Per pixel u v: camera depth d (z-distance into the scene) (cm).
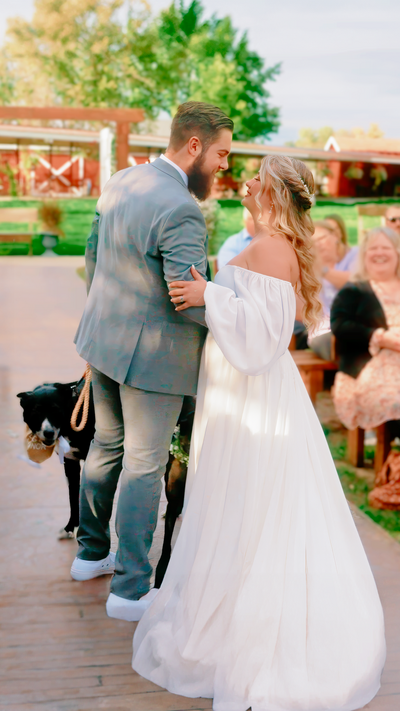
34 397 244
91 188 2348
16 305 934
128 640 211
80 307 938
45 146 2289
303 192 194
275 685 178
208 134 200
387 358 396
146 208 194
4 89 2747
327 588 185
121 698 185
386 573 257
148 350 204
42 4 2611
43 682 190
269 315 185
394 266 391
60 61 2691
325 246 518
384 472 390
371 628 189
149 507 216
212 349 203
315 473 196
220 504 193
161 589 205
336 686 178
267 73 2575
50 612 225
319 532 190
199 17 2623
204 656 186
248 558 187
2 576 246
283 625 181
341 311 400
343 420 411
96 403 228
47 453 254
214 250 904
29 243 1669
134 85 2728
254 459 190
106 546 246
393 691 192
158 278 200
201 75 2630
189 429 234
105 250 211
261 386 193
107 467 234
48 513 299
